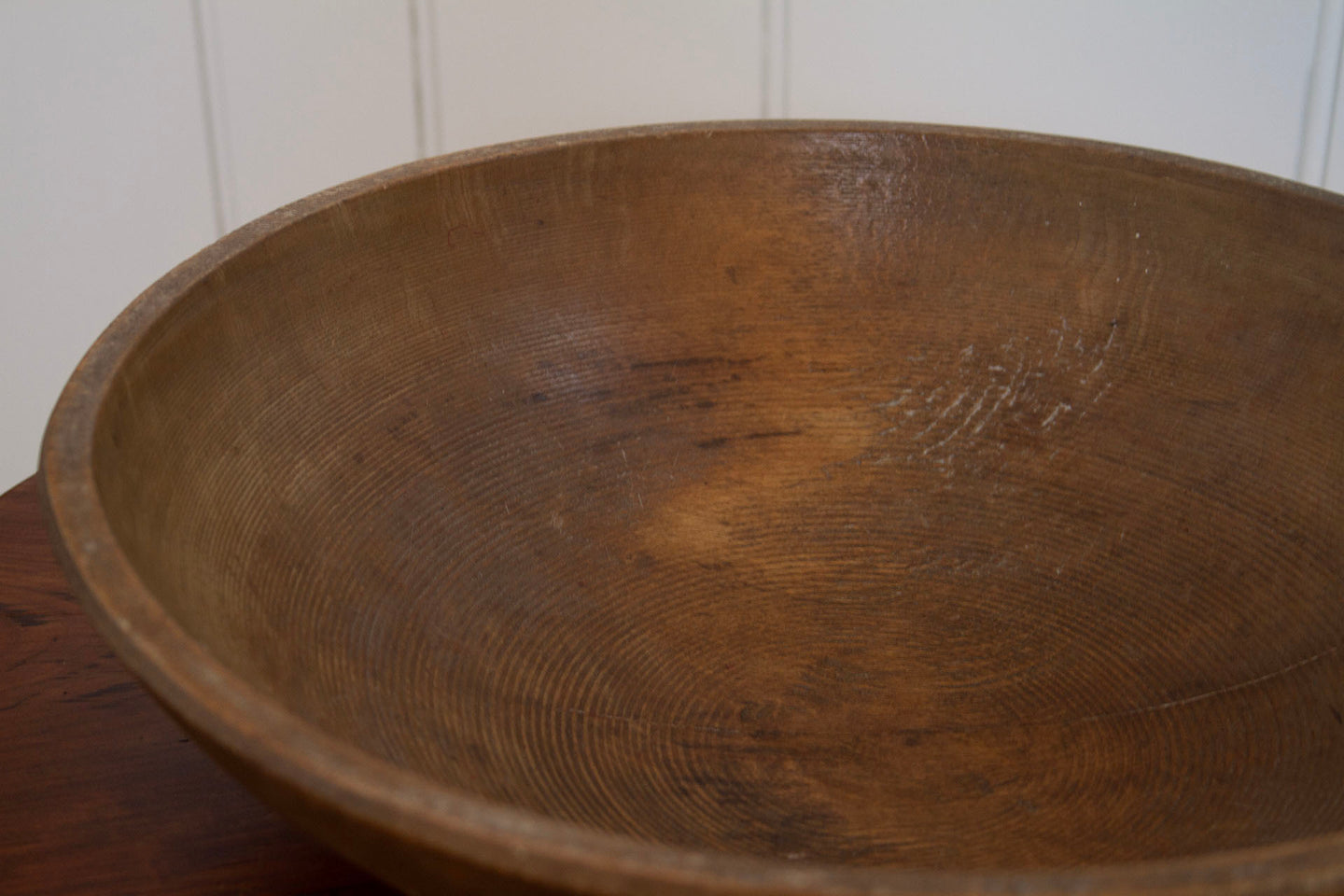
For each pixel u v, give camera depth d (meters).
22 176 1.70
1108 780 0.82
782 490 1.12
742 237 1.16
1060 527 1.06
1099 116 1.70
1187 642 0.94
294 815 0.51
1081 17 1.63
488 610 0.92
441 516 0.95
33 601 1.01
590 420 1.10
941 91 1.69
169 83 1.67
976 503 1.10
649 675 0.92
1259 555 0.96
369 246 0.97
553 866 0.41
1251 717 0.85
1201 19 1.63
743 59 1.67
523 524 1.01
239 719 0.47
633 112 1.70
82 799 0.82
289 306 0.89
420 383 0.99
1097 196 1.11
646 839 0.74
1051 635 0.98
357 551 0.87
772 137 1.15
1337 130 1.70
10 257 1.74
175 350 0.77
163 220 1.76
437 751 0.73
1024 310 1.14
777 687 0.92
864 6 1.63
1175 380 1.07
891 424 1.15
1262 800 0.76
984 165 1.14
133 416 0.70
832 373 1.16
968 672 0.94
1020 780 0.83
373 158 1.74
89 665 0.95
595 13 1.64
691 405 1.14
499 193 1.06
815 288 1.17
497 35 1.65
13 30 1.61
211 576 0.70
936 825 0.78
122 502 0.63
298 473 0.85
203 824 0.81
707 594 1.02
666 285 1.15
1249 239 1.04
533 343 1.08
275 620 0.73
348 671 0.75
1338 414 0.97
